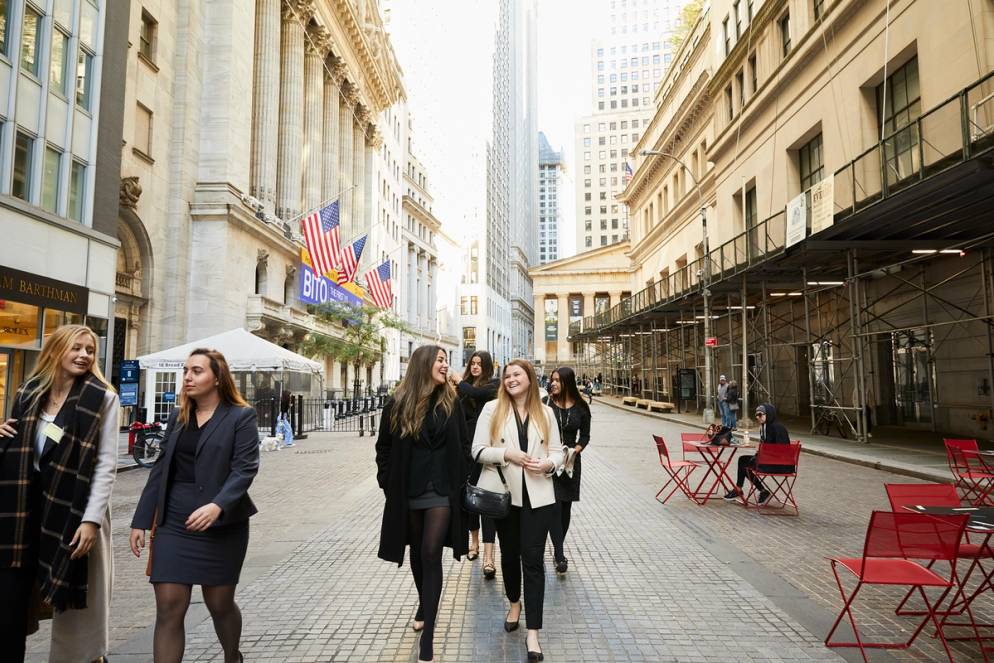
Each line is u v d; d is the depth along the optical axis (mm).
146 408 21141
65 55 17234
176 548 3344
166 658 3248
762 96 26875
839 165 21516
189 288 27281
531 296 181625
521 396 4676
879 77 19594
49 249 16375
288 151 38594
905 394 20406
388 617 4922
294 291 38438
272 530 8031
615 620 4797
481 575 6086
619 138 139500
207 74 28812
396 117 70562
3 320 14773
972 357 16766
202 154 28359
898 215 14047
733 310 30531
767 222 20156
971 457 9867
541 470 4250
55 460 3314
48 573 3191
